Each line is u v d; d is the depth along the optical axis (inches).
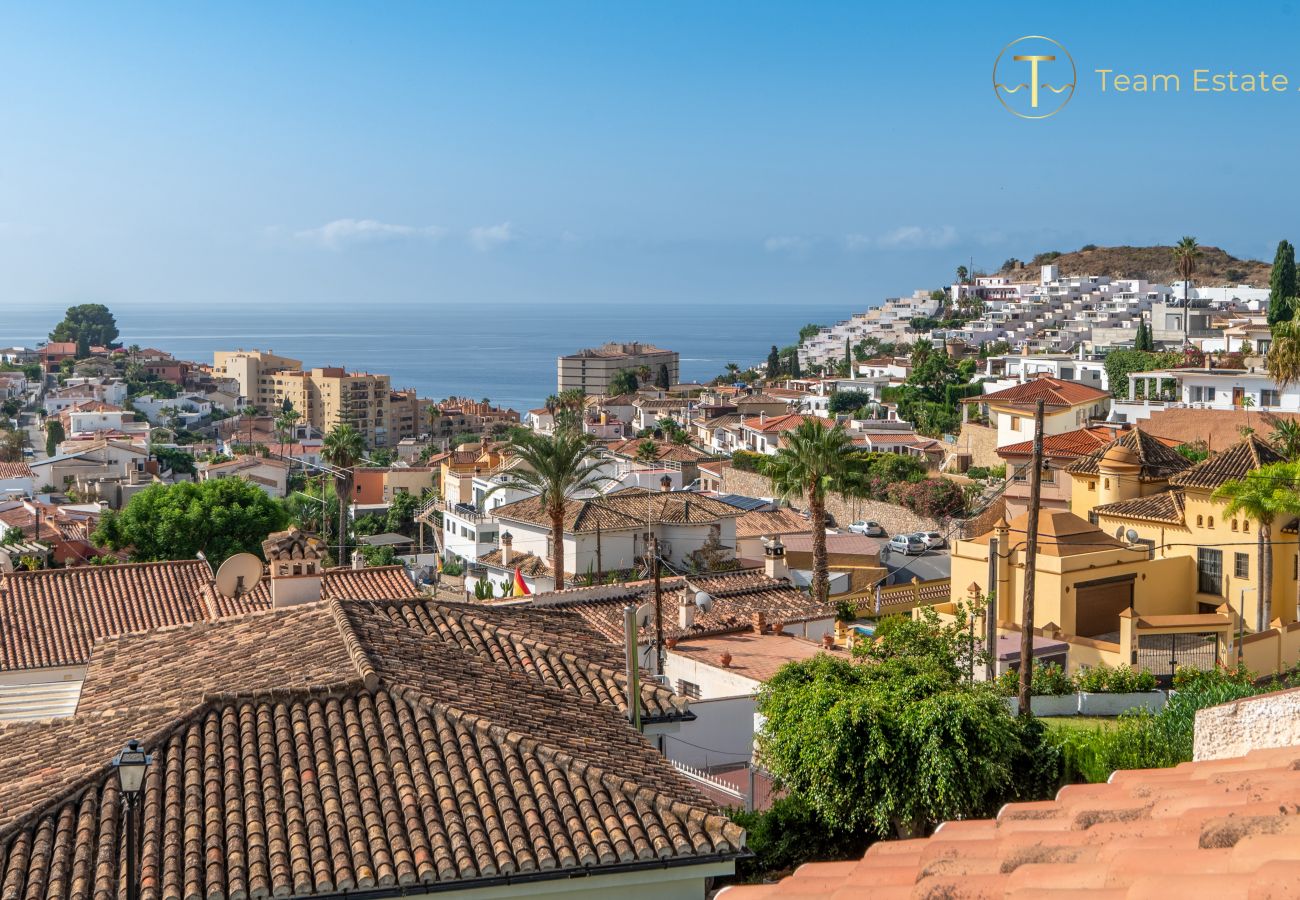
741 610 1808.6
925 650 1440.7
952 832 367.2
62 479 6702.8
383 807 695.1
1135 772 411.5
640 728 911.7
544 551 3026.6
